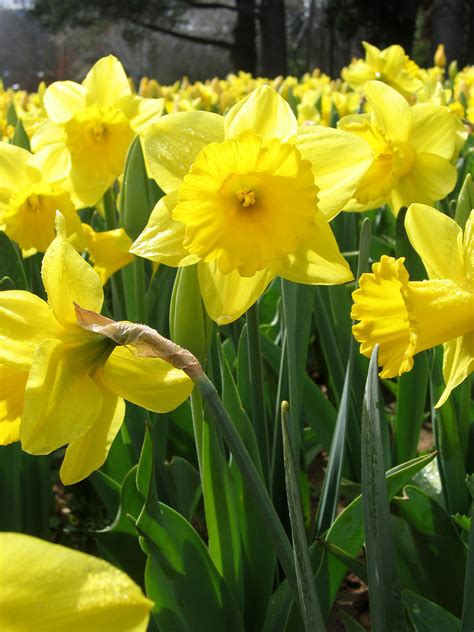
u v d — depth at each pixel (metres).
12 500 0.42
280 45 6.00
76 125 0.56
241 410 0.39
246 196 0.35
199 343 0.36
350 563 0.35
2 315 0.28
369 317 0.33
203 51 8.46
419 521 0.39
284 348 0.46
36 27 8.40
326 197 0.35
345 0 6.20
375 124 0.52
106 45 8.45
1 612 0.15
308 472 0.63
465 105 1.09
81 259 0.28
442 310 0.31
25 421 0.26
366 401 0.28
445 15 4.91
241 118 0.36
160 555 0.34
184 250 0.35
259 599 0.39
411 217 0.32
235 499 0.38
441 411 0.43
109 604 0.15
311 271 0.35
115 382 0.29
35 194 0.54
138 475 0.35
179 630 0.34
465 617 0.31
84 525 0.56
